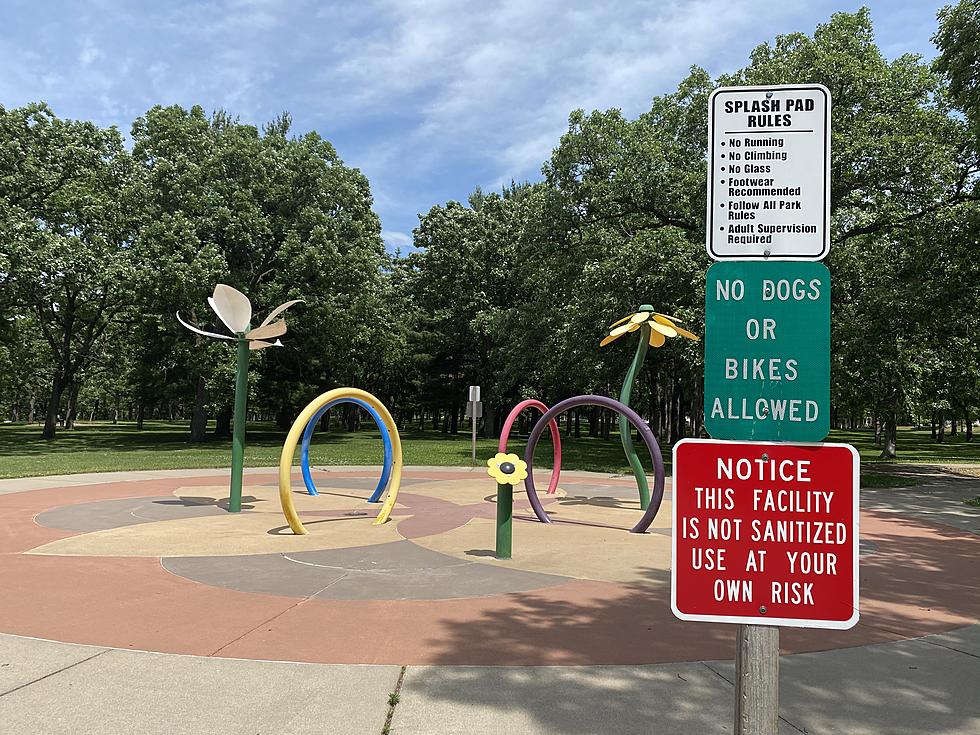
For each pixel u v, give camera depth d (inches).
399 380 2151.8
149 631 222.5
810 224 81.4
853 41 852.6
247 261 1360.7
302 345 1432.1
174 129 1359.5
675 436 1635.1
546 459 1009.5
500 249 1749.5
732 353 82.0
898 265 775.7
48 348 2135.8
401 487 642.2
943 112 810.2
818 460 80.1
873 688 178.5
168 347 1348.4
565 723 154.6
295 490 608.7
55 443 1331.2
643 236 877.8
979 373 973.2
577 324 928.9
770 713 80.7
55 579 293.4
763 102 82.4
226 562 329.4
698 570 81.9
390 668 188.9
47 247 1087.6
